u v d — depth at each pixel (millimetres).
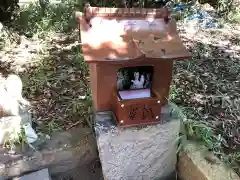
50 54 3396
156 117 1930
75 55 3273
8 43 3621
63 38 3797
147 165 2066
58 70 3074
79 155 2133
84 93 2672
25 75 2979
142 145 1981
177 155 2113
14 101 2182
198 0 4684
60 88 2770
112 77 1864
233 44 3574
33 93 2697
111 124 1919
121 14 1858
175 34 1883
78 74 2990
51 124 2279
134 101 1835
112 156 1955
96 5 3285
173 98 2547
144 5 2984
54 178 2129
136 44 1773
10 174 1994
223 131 2230
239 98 2602
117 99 1856
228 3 4320
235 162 1917
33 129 2209
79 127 2260
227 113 2428
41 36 3840
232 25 4070
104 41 1777
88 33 1791
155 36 1846
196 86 2768
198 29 3936
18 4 4578
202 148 2004
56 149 2061
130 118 1881
